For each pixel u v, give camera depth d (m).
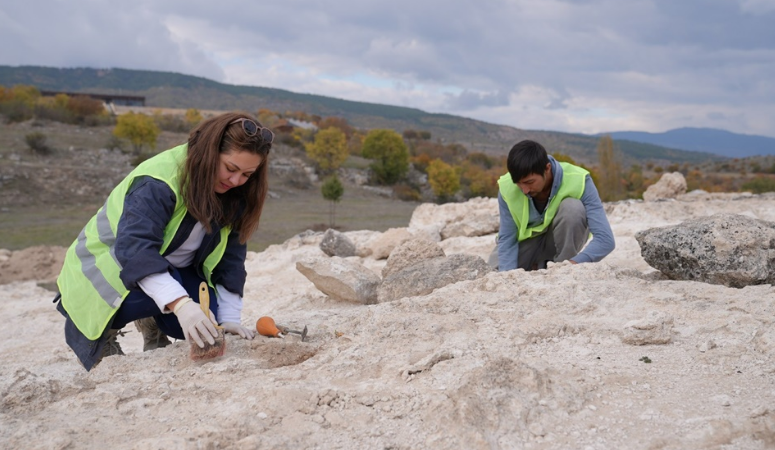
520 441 2.25
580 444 2.22
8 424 2.54
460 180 82.38
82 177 54.81
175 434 2.33
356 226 45.16
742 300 3.60
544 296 3.98
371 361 3.12
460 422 2.31
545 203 5.31
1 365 6.23
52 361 5.05
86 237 3.19
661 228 4.63
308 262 5.98
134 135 68.25
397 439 2.30
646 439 2.22
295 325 4.00
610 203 13.23
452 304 3.94
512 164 4.92
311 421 2.44
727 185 88.81
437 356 3.00
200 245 3.35
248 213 3.37
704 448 2.12
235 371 3.08
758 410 2.29
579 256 5.02
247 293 8.96
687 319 3.43
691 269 4.36
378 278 6.00
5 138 66.62
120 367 3.21
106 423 2.53
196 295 3.44
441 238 11.48
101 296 3.07
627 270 4.69
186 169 3.03
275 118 146.62
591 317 3.62
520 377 2.59
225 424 2.37
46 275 17.31
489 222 11.16
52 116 81.88
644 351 3.06
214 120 2.99
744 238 4.25
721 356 2.89
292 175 68.50
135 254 2.95
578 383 2.68
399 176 76.38
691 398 2.52
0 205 47.12
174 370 3.14
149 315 3.25
